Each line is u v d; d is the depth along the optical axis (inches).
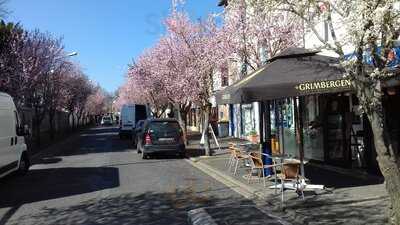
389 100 530.0
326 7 314.8
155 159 965.8
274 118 995.9
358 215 372.2
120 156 1062.4
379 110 294.4
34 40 1430.9
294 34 737.0
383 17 273.4
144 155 980.6
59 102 2012.8
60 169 816.9
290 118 891.4
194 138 1663.4
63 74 1975.9
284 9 348.2
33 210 465.1
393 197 295.1
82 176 711.1
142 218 412.8
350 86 428.8
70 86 2370.8
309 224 354.9
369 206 403.5
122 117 1891.0
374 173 569.6
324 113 717.3
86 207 470.0
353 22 279.4
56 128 2487.7
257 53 768.9
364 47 291.4
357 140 629.3
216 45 919.7
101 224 395.2
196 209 427.5
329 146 706.2
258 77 452.8
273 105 995.9
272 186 537.3
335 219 363.9
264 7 362.9
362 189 483.5
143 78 1571.1
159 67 1296.8
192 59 1067.3
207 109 982.4
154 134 966.4
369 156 580.7
